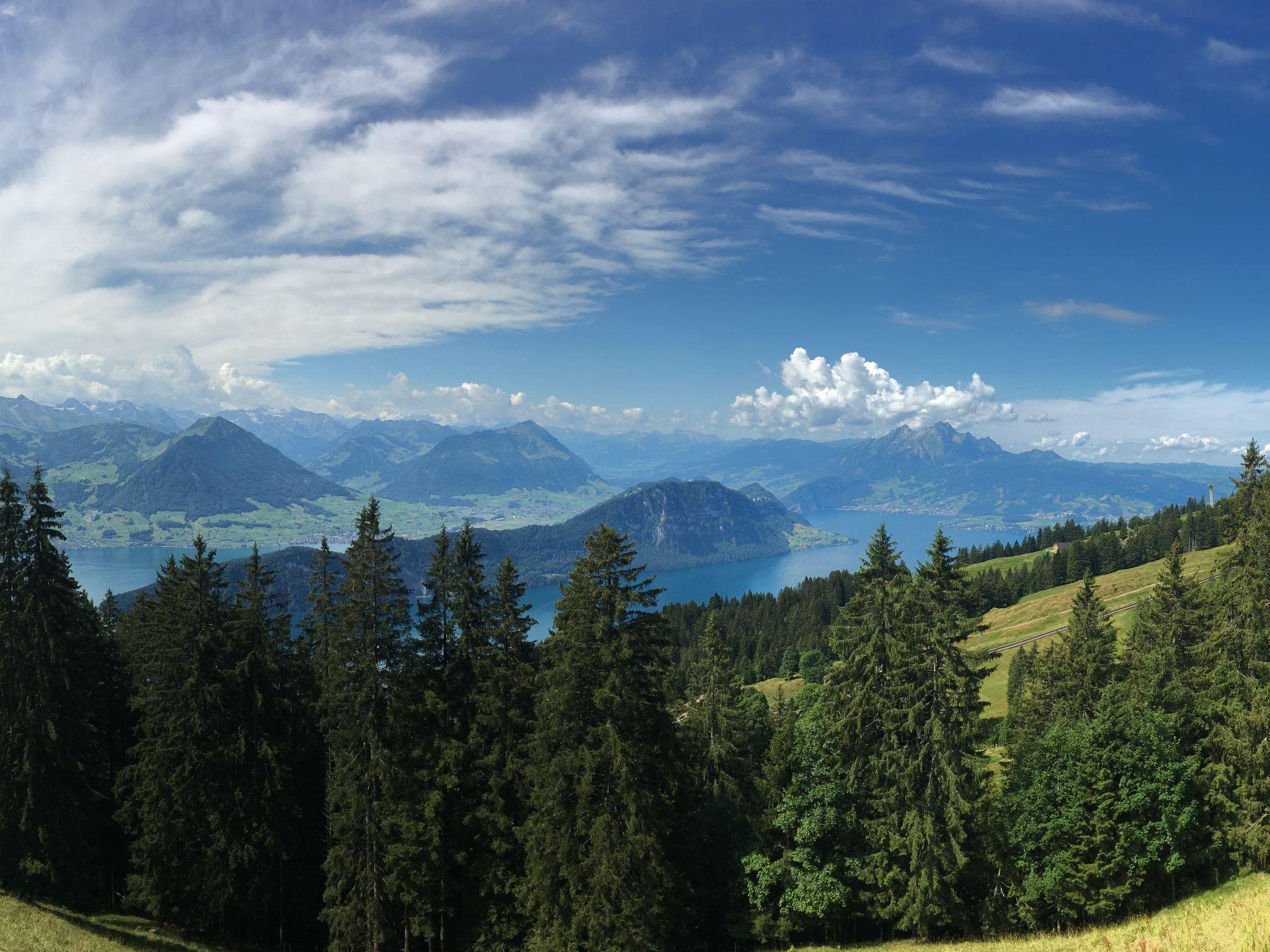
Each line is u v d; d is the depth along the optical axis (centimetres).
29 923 3606
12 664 3875
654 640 3603
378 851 3772
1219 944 2322
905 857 3891
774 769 4016
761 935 3916
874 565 3844
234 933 4544
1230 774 4084
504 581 3931
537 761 3541
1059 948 2850
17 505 3962
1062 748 4091
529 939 3659
